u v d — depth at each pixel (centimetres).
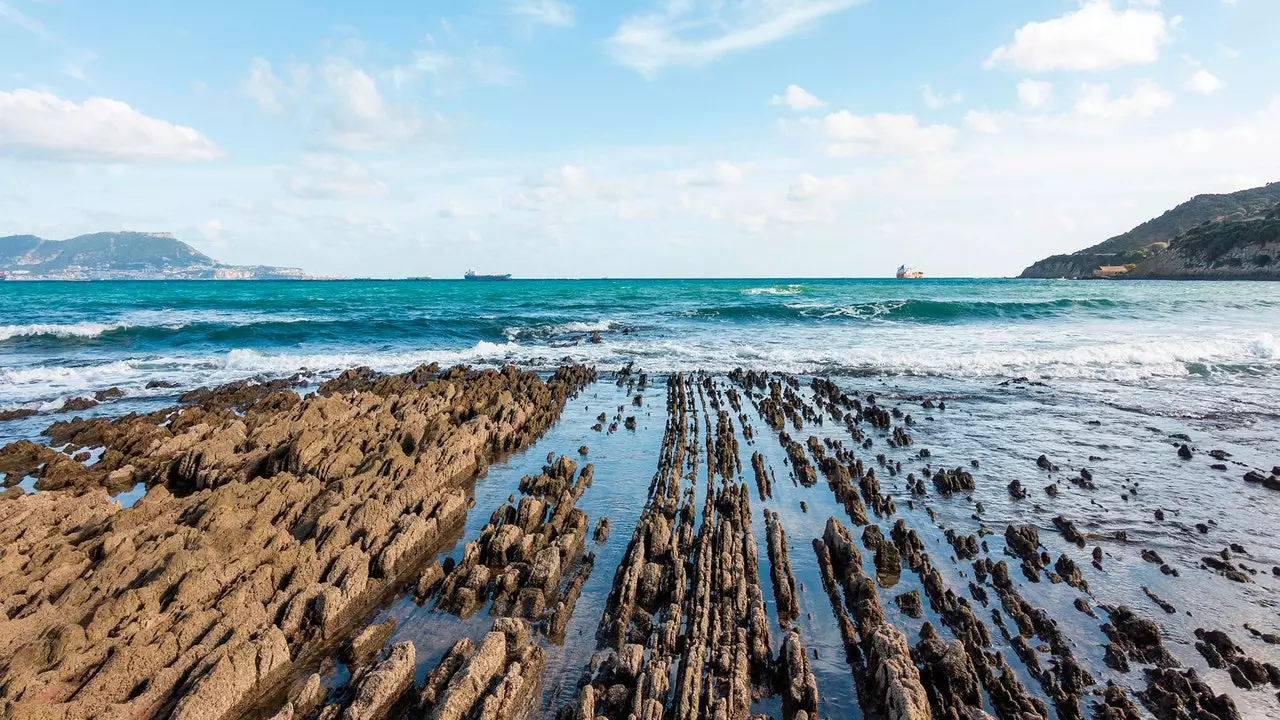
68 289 11631
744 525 1229
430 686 767
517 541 1131
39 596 896
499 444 1780
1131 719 732
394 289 11675
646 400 2411
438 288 12225
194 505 1187
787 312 5372
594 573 1075
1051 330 4159
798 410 2194
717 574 1010
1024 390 2517
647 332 4416
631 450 1770
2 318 5028
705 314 5375
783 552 1110
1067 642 880
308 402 1894
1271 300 6009
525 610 961
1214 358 3047
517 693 773
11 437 1944
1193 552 1149
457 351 3588
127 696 752
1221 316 4850
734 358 3309
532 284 16388
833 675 816
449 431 1666
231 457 1538
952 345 3572
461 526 1277
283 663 836
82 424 1970
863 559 1115
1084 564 1107
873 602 938
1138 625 888
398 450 1482
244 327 4156
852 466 1562
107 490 1488
